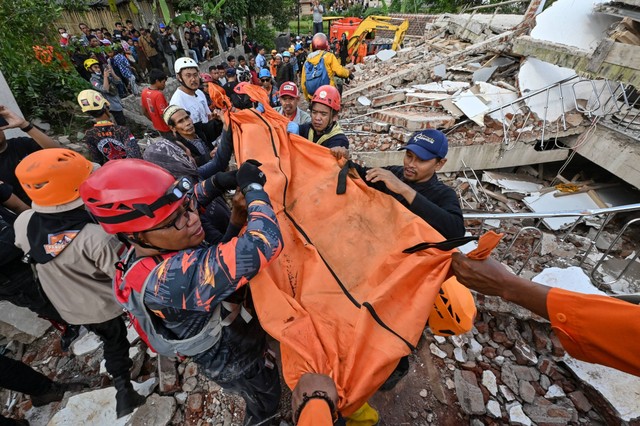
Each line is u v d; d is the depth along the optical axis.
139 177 0.89
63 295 1.59
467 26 8.64
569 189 4.45
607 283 2.96
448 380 2.13
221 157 2.21
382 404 2.00
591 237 3.79
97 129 2.85
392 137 5.10
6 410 2.08
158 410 1.96
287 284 1.29
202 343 1.15
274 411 1.74
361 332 1.03
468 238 1.05
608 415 1.86
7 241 1.74
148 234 0.96
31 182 1.38
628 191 4.42
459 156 4.76
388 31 15.64
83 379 2.20
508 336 2.31
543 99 4.63
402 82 6.89
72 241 1.50
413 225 1.34
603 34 4.12
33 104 5.76
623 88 4.25
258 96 2.06
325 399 0.88
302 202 1.60
